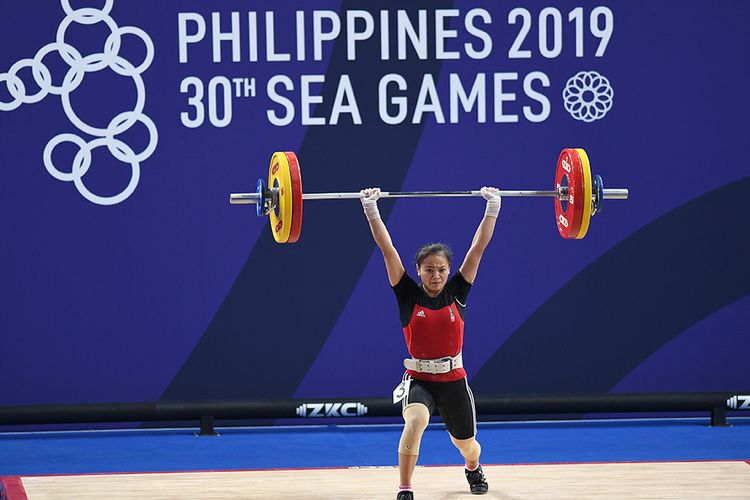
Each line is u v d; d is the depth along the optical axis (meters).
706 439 17.78
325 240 18.81
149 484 13.76
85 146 18.39
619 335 19.19
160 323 18.70
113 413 18.00
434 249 12.34
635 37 18.89
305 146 18.66
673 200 19.09
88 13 18.31
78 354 18.61
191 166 18.56
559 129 18.89
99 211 18.48
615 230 19.08
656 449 17.09
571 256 19.05
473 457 13.10
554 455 16.72
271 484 13.79
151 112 18.45
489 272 18.98
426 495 13.19
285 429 18.88
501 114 18.81
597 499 12.91
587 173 12.85
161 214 18.58
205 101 18.50
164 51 18.44
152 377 18.73
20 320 18.48
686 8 18.89
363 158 18.73
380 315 18.94
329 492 13.38
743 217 19.16
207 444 17.66
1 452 17.14
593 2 18.83
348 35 18.61
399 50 18.67
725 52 18.95
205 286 18.72
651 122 18.97
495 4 18.73
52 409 17.92
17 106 18.27
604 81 18.91
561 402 18.50
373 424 19.31
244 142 18.59
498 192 12.88
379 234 12.59
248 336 18.84
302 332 18.91
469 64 18.75
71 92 18.33
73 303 18.53
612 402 18.50
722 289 19.23
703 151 19.05
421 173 18.80
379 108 18.70
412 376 12.55
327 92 18.66
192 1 18.44
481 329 19.05
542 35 18.81
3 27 18.19
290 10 18.55
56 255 18.47
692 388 19.30
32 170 18.36
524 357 19.12
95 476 14.15
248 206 18.72
